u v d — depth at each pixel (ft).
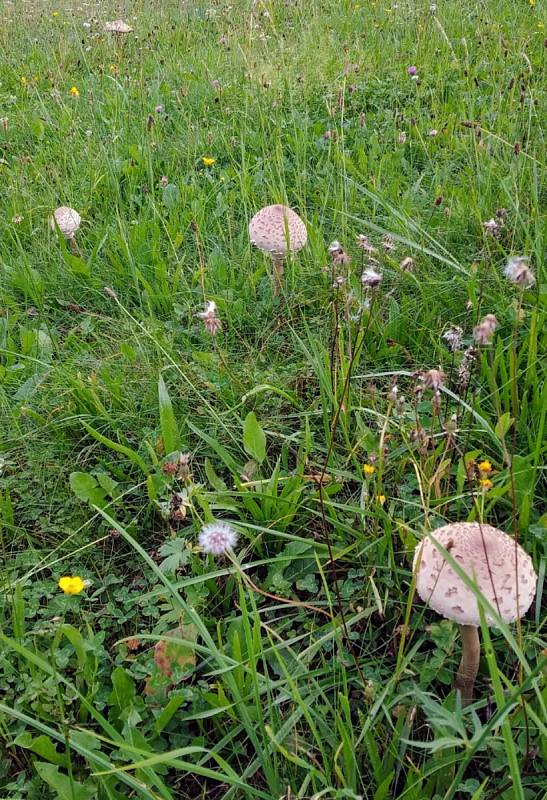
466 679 2.94
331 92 9.10
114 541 4.02
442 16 11.02
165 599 3.61
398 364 4.94
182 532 3.93
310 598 3.58
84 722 3.08
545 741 2.66
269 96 9.10
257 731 2.94
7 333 5.67
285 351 5.30
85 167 7.95
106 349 5.30
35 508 4.20
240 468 4.13
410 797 2.59
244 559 3.79
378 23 11.77
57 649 3.35
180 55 11.40
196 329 5.54
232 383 4.75
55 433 4.60
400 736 2.75
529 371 4.12
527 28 10.49
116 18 13.64
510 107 7.66
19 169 8.17
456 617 2.65
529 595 2.70
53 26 13.79
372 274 3.46
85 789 2.68
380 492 3.70
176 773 2.95
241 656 3.04
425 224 6.16
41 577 3.85
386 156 7.43
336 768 2.56
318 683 3.05
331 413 4.38
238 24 12.26
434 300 5.22
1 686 3.18
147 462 4.37
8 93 10.78
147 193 7.15
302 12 12.17
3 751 2.95
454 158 7.43
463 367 3.86
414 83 9.05
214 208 7.23
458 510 3.67
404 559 3.60
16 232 6.73
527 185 6.15
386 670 3.16
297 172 7.25
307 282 5.71
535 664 3.11
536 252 4.85
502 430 3.67
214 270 6.04
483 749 2.77
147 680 3.11
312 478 3.93
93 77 10.70
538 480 3.83
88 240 6.82
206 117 9.07
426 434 3.69
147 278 6.18
